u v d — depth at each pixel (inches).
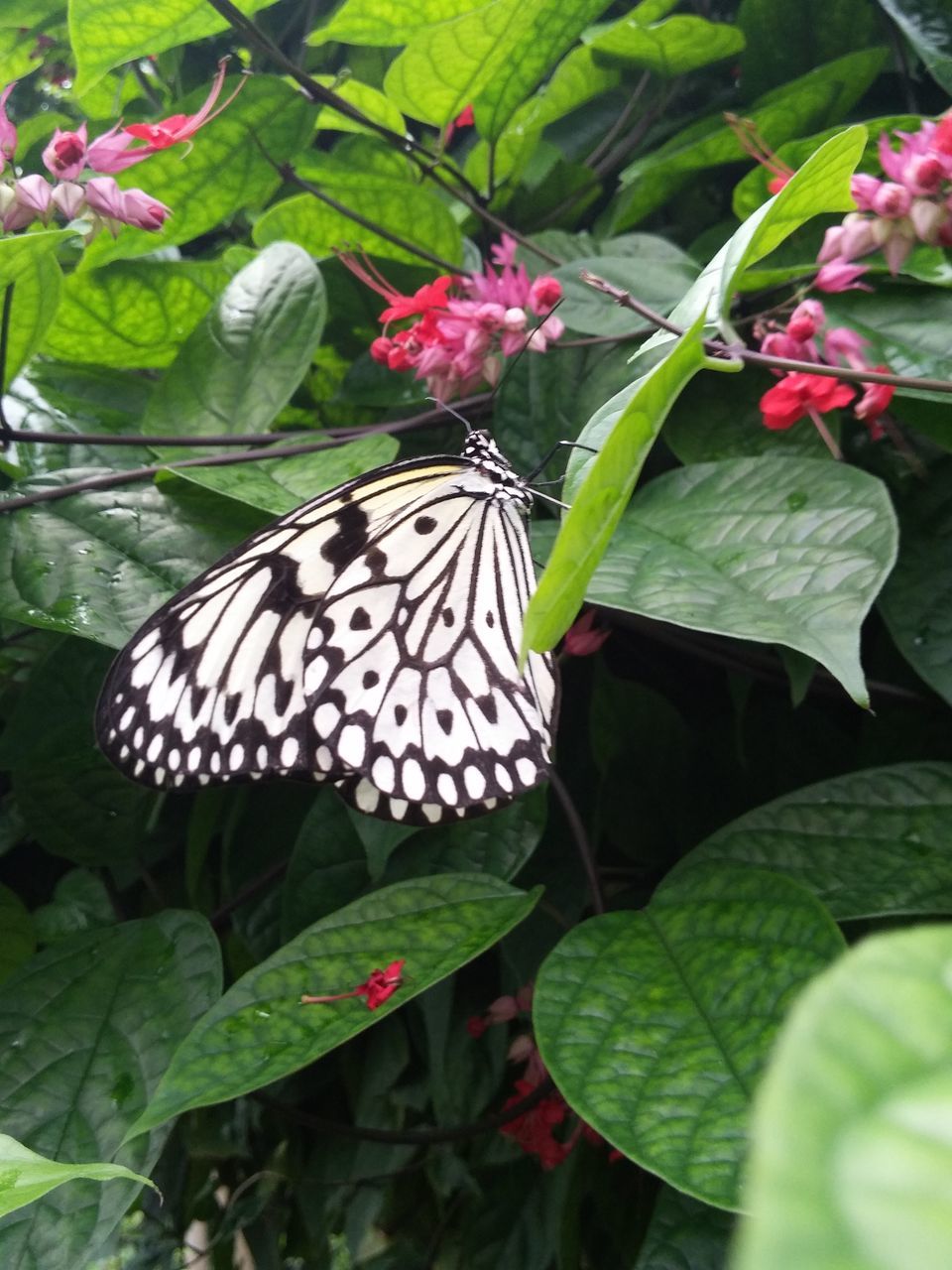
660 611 6.0
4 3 10.3
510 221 10.7
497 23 8.3
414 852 7.8
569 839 8.7
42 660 8.2
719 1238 6.2
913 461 7.2
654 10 9.4
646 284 8.3
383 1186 11.4
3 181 7.7
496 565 7.1
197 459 7.8
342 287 9.9
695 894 6.3
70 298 9.3
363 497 6.7
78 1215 6.0
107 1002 7.0
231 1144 11.3
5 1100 6.6
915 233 6.8
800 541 6.1
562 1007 5.8
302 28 12.2
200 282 9.5
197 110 9.0
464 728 6.9
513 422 8.3
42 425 9.1
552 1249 9.8
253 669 6.6
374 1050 10.3
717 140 8.9
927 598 6.9
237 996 6.2
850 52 9.8
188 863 9.0
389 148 9.9
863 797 6.7
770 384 7.8
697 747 8.8
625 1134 4.9
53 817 8.5
